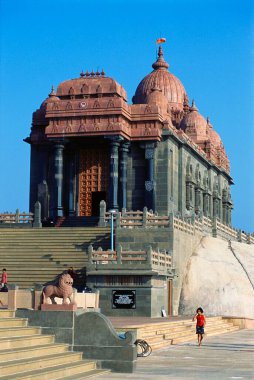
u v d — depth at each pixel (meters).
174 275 50.53
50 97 69.44
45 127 69.12
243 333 46.06
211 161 81.44
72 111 64.06
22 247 52.66
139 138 65.12
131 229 51.31
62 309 27.55
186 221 56.41
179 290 52.19
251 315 51.22
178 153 69.69
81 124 63.91
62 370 23.94
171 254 50.44
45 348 25.56
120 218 51.69
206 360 29.78
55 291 28.00
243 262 57.38
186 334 40.00
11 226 60.25
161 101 69.31
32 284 47.91
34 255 51.44
